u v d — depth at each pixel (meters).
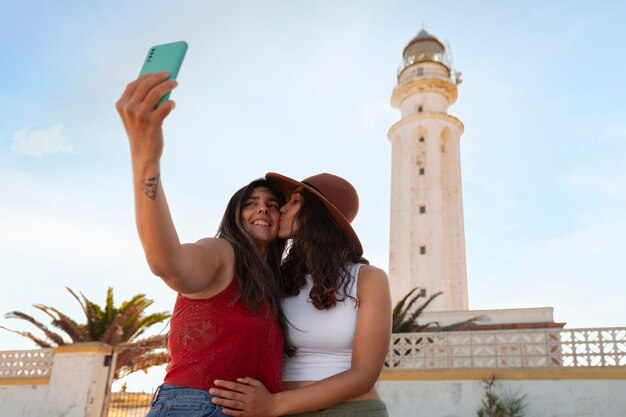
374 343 1.97
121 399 11.88
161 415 1.60
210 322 1.68
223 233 2.05
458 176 31.91
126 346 11.09
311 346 2.01
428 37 39.44
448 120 32.91
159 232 1.39
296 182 2.19
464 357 10.20
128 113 1.33
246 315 1.75
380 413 2.00
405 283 28.73
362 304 2.04
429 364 10.38
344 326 2.02
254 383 1.69
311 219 2.20
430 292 27.88
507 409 9.16
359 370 1.91
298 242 2.19
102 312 13.88
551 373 9.46
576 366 9.40
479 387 9.73
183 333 1.69
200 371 1.65
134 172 1.39
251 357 1.72
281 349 1.90
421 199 30.59
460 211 30.75
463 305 28.05
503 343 10.13
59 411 10.17
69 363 10.54
